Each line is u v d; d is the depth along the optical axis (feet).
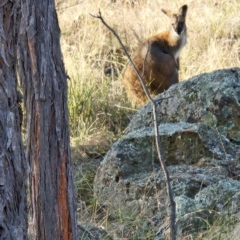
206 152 33.12
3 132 16.26
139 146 33.68
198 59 58.54
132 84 52.95
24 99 18.85
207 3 69.87
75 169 37.58
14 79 16.98
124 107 46.68
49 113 18.63
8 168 16.22
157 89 54.85
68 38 62.18
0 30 16.71
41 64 18.40
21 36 18.30
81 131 43.37
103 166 33.65
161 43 57.41
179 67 59.47
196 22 65.51
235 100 36.78
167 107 38.34
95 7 69.72
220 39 61.46
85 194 34.19
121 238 26.84
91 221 29.22
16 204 16.46
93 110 46.78
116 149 33.50
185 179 31.01
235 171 32.50
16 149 16.44
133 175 32.65
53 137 18.76
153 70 54.80
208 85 37.65
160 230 27.71
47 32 18.44
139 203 30.91
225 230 26.22
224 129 36.63
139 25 66.03
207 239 25.77
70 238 19.31
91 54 58.29
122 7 71.20
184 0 71.15
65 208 19.16
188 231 27.40
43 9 18.37
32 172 18.93
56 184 18.92
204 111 37.11
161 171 31.83
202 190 29.37
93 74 53.16
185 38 58.85
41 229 19.11
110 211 30.83
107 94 49.08
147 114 38.58
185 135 33.42
